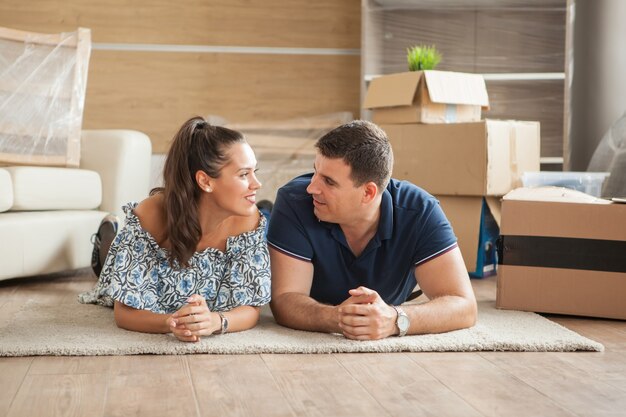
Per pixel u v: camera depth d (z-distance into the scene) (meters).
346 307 2.08
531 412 1.55
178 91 5.40
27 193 3.29
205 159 2.12
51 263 3.32
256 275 2.21
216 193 2.15
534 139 3.79
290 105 5.44
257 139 5.32
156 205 2.22
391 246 2.25
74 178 3.54
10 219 3.13
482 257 3.59
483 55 5.00
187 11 5.38
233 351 2.00
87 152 3.82
